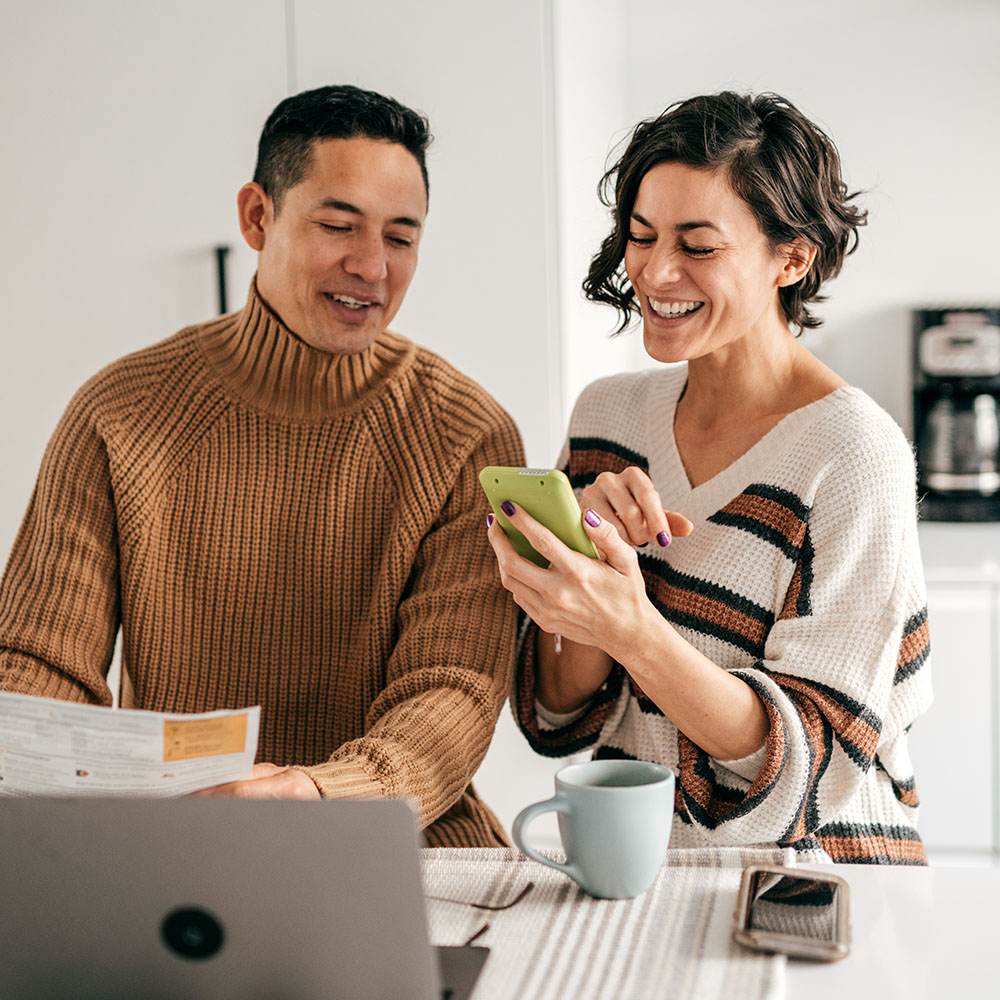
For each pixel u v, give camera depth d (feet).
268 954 2.30
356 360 4.34
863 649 3.61
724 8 9.30
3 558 7.95
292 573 4.37
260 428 4.38
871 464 3.69
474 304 7.34
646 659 3.31
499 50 7.12
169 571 4.34
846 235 4.01
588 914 2.78
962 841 8.33
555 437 7.35
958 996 2.37
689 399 4.19
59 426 4.48
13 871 2.30
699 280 3.70
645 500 3.43
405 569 4.28
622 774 2.99
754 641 3.82
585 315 8.00
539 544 3.18
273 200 4.19
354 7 7.23
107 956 2.34
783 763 3.40
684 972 2.48
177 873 2.26
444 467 4.33
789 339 4.09
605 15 8.51
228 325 4.52
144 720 2.48
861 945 2.60
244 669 4.39
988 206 9.23
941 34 9.13
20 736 2.59
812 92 9.31
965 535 8.99
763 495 3.82
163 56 7.45
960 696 8.25
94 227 7.64
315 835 2.20
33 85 7.57
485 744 3.83
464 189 7.26
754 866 2.93
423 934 2.24
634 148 3.89
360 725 4.35
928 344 9.16
